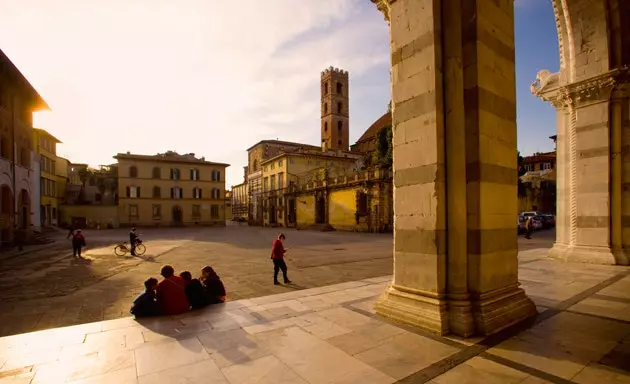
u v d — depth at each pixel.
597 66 10.16
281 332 4.66
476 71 4.74
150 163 51.97
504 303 4.82
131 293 8.25
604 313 5.20
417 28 5.12
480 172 4.66
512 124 5.33
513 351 3.84
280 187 52.84
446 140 4.86
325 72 69.56
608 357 3.63
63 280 9.98
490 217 4.80
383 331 4.61
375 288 7.57
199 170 55.50
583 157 10.67
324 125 69.69
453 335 4.39
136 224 50.44
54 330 4.86
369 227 35.12
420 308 4.80
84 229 45.28
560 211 11.66
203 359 3.83
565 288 6.94
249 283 9.20
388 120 54.16
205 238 28.23
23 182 24.16
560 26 11.15
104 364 3.74
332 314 5.48
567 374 3.27
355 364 3.61
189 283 6.09
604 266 9.66
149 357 3.90
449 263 4.71
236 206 86.19
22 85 22.55
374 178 34.66
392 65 5.55
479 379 3.21
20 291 8.49
